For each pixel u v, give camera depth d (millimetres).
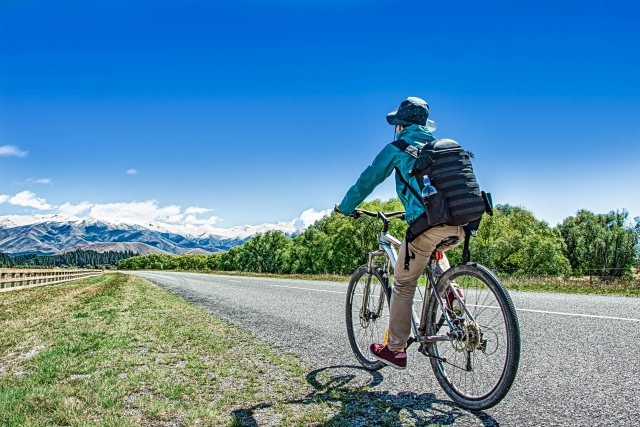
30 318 7379
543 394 2758
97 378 3338
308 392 2982
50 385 3195
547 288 12523
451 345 2742
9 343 5055
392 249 3381
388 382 3189
